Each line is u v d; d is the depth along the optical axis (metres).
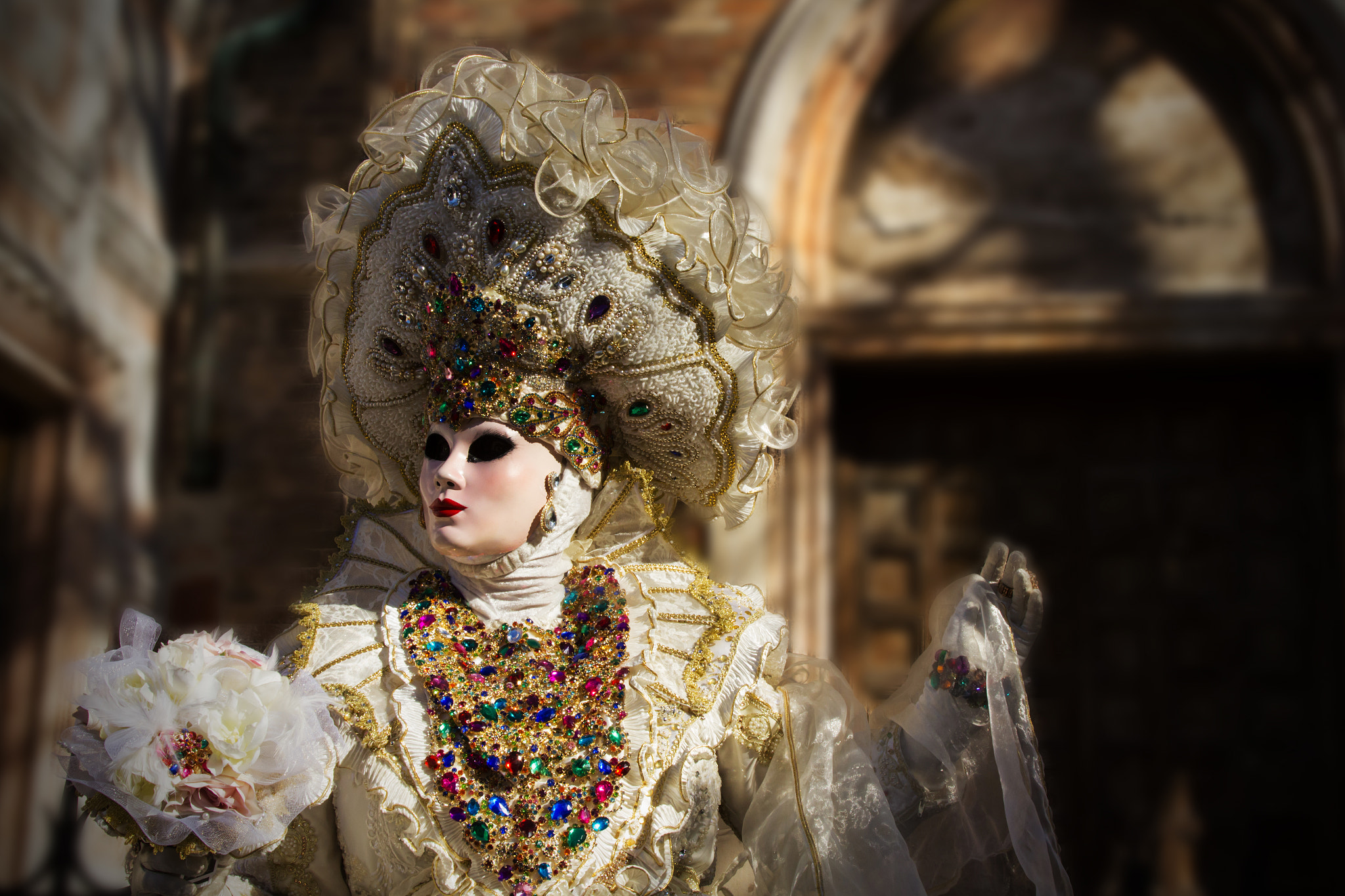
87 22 4.75
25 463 4.80
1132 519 4.43
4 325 4.36
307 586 1.62
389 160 1.51
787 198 4.35
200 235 5.29
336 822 1.39
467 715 1.39
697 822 1.45
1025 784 1.48
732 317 1.50
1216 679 4.28
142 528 5.05
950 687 1.52
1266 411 4.43
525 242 1.45
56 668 4.71
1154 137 4.37
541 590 1.50
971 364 4.45
